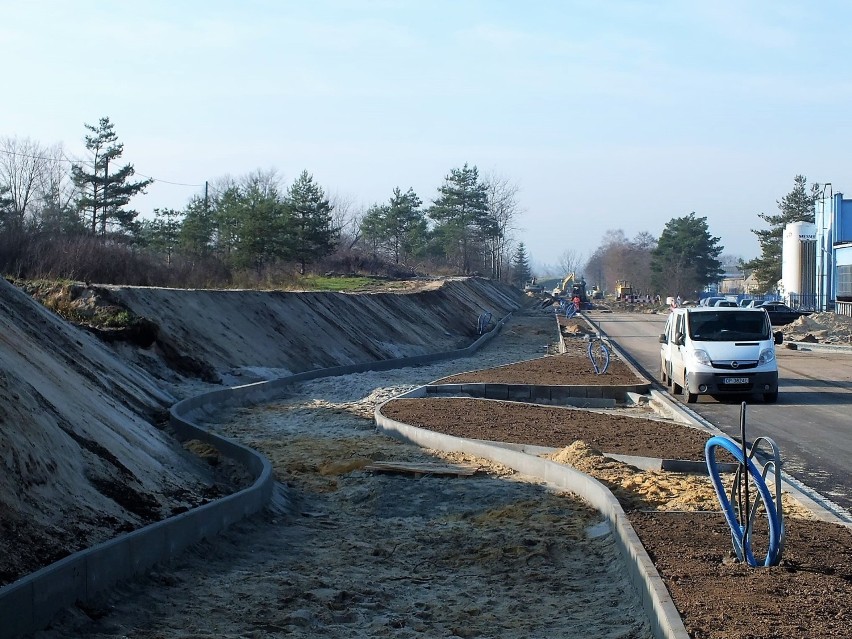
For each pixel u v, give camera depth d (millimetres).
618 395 22375
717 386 20125
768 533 8625
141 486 9711
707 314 21484
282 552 9422
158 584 7828
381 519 10906
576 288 92125
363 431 16844
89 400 11617
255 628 6945
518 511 10711
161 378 20391
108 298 22250
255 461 12461
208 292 26859
